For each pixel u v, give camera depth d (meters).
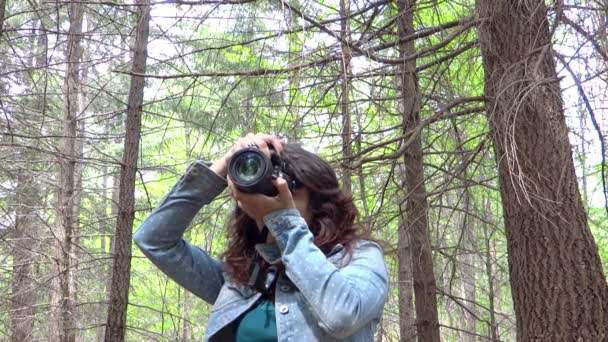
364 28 4.50
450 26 4.04
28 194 7.60
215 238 4.55
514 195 3.35
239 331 1.46
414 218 4.43
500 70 3.47
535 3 3.32
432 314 4.88
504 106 3.22
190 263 1.67
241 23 3.76
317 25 3.51
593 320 3.18
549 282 3.25
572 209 3.27
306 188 1.52
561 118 3.31
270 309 1.46
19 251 7.41
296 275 1.36
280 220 1.43
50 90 8.62
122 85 9.07
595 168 3.84
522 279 3.35
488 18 3.53
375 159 4.23
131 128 5.53
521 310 3.37
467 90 4.60
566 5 2.99
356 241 1.51
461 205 4.94
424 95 4.46
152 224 1.64
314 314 1.34
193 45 4.59
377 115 4.88
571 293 3.21
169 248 1.65
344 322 1.30
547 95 3.30
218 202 4.54
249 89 4.52
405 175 4.88
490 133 3.62
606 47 2.81
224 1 3.64
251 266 1.53
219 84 4.75
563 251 3.24
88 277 8.23
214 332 1.49
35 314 7.38
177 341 6.55
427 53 3.90
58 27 4.89
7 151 6.55
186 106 5.95
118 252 5.41
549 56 3.35
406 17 4.44
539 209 3.27
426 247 4.57
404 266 5.65
